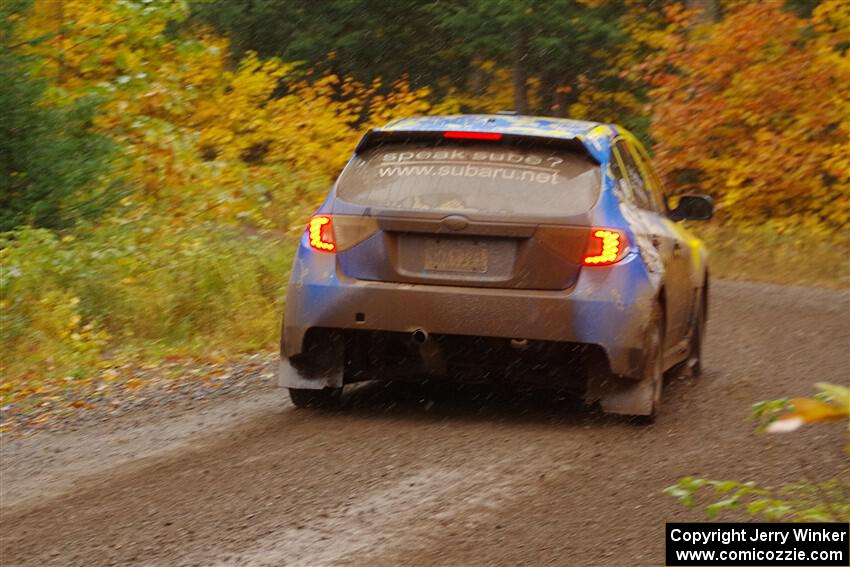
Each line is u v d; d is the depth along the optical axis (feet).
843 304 105.50
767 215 149.18
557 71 233.14
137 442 52.49
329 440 50.90
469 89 267.59
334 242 54.03
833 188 144.36
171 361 73.72
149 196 114.01
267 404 59.47
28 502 43.70
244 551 36.55
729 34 148.77
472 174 53.72
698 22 180.96
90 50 115.55
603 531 37.76
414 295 52.44
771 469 45.80
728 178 147.64
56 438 54.60
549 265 51.93
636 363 52.03
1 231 92.12
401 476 44.78
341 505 41.09
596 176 53.62
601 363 52.90
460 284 52.49
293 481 44.39
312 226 54.70
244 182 124.16
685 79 153.79
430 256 52.95
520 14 219.41
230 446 50.44
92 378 69.67
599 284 51.65
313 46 230.68
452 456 47.88
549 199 52.70
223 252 94.07
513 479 44.32
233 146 151.33
